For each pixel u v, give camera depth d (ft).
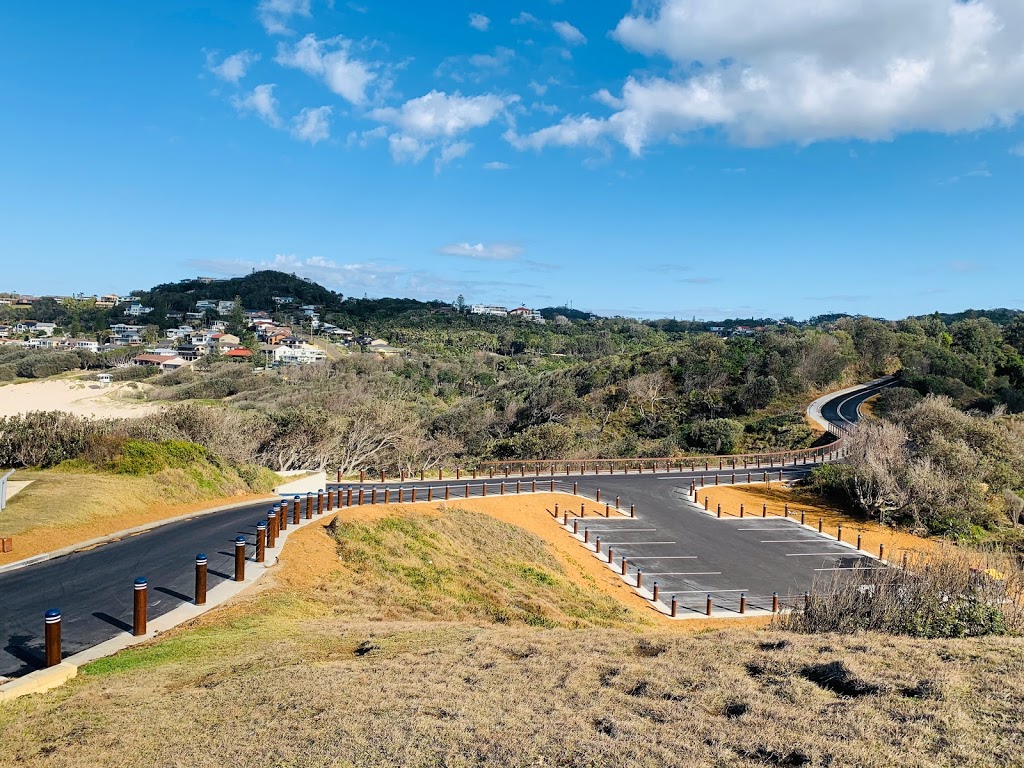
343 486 107.45
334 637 35.99
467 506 92.63
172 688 27.78
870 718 24.09
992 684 27.25
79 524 55.47
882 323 320.70
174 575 45.50
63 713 24.45
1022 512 114.11
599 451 169.48
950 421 140.56
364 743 22.02
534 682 28.60
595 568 80.53
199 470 79.00
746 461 160.66
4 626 34.81
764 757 21.42
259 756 21.18
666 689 27.66
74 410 244.42
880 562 86.48
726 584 77.56
